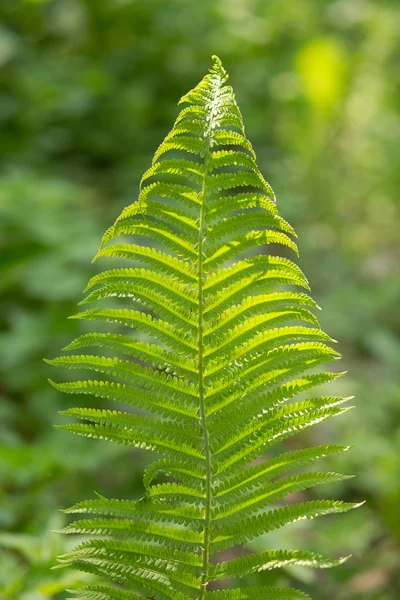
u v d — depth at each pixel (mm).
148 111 8008
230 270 1218
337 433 3900
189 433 1245
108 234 1207
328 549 2756
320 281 6137
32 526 2275
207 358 1235
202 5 8953
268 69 8977
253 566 1223
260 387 1249
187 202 1207
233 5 9320
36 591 1739
